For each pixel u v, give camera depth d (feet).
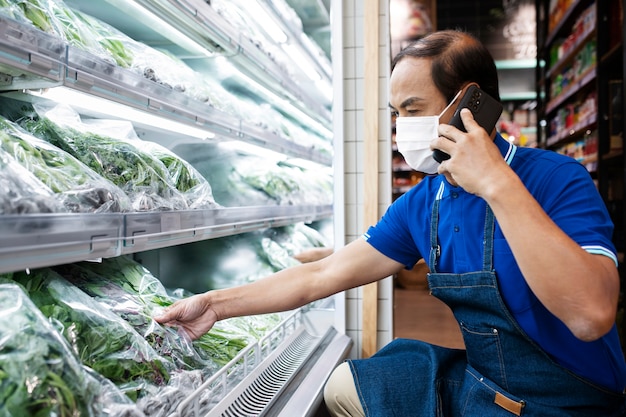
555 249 3.01
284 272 4.79
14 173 2.61
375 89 6.74
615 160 12.09
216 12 5.27
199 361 3.97
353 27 6.83
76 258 2.71
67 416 2.37
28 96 3.81
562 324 3.69
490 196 3.14
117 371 3.03
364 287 6.88
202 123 4.86
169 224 3.67
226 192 6.75
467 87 3.65
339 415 4.82
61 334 2.79
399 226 4.80
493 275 3.78
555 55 18.34
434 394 4.32
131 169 3.99
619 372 3.89
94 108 4.35
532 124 26.08
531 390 3.85
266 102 8.75
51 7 3.71
